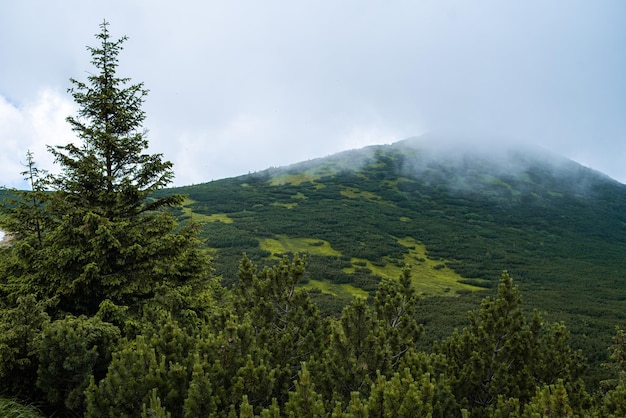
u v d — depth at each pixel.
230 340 5.95
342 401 6.02
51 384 5.83
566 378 7.58
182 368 5.23
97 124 10.96
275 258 56.75
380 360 6.88
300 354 8.12
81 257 9.31
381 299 9.98
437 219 102.81
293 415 4.59
